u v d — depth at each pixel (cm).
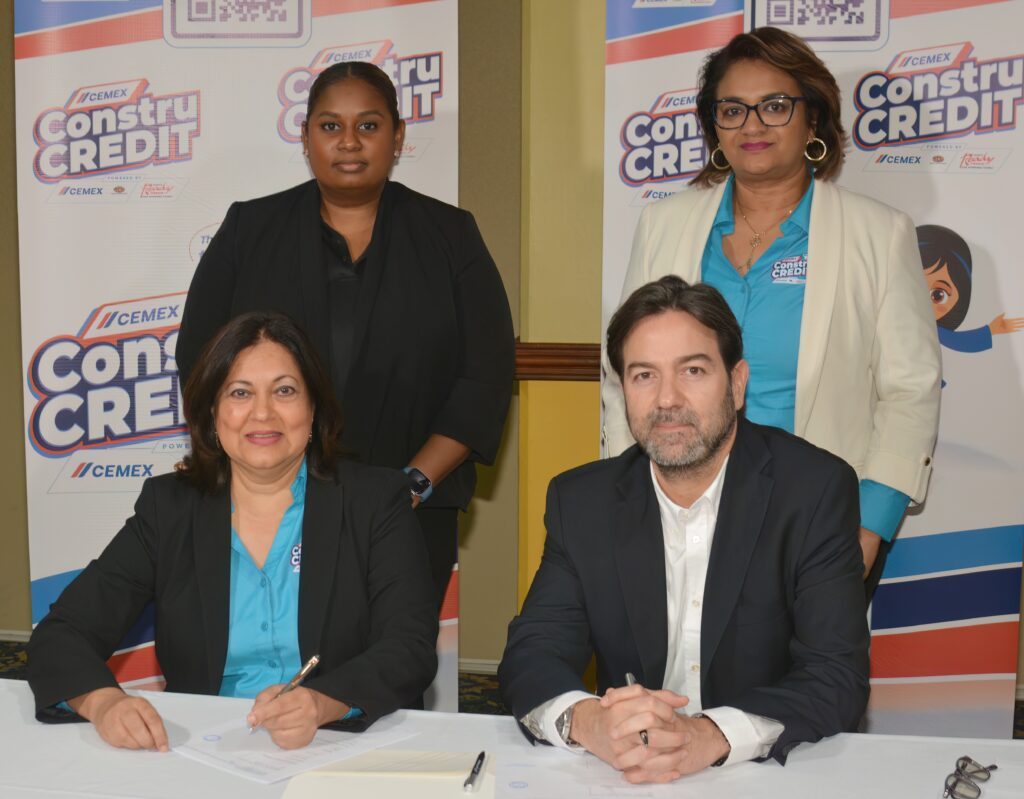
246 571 205
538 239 394
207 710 179
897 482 250
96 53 329
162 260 336
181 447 343
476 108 404
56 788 151
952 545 315
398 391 283
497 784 154
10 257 424
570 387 389
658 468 190
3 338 428
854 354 254
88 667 181
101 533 347
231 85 328
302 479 211
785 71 251
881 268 256
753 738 160
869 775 156
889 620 320
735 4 306
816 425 253
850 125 305
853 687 177
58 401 343
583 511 200
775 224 261
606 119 316
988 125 300
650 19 310
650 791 151
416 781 154
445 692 333
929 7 299
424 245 289
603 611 196
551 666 179
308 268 284
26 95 332
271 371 201
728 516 192
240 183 331
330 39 325
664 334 183
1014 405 308
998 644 316
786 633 191
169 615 204
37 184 335
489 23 400
